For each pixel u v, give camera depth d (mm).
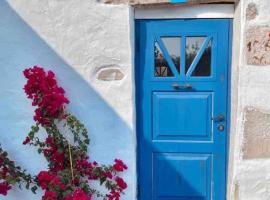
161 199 3148
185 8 2926
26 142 2852
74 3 2820
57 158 2906
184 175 3121
